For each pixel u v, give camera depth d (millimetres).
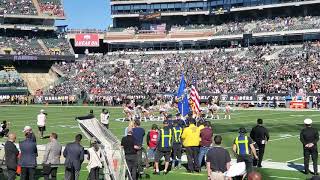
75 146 15344
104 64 90438
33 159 15336
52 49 94438
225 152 12891
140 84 77125
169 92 70312
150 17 103625
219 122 39938
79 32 102562
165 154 18250
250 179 7332
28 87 86375
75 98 75938
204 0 101062
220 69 76938
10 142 15430
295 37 85250
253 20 95812
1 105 72500
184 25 103062
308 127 17844
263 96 62875
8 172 15406
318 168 18984
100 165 15367
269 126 36250
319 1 85000
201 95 66812
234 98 64875
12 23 98375
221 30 95062
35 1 101688
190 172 18469
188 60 85625
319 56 71688
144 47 101312
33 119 45094
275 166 19453
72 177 15367
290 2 88750
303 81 63750
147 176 17656
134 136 17406
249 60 78688
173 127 18734
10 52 89938
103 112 29719
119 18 108062
